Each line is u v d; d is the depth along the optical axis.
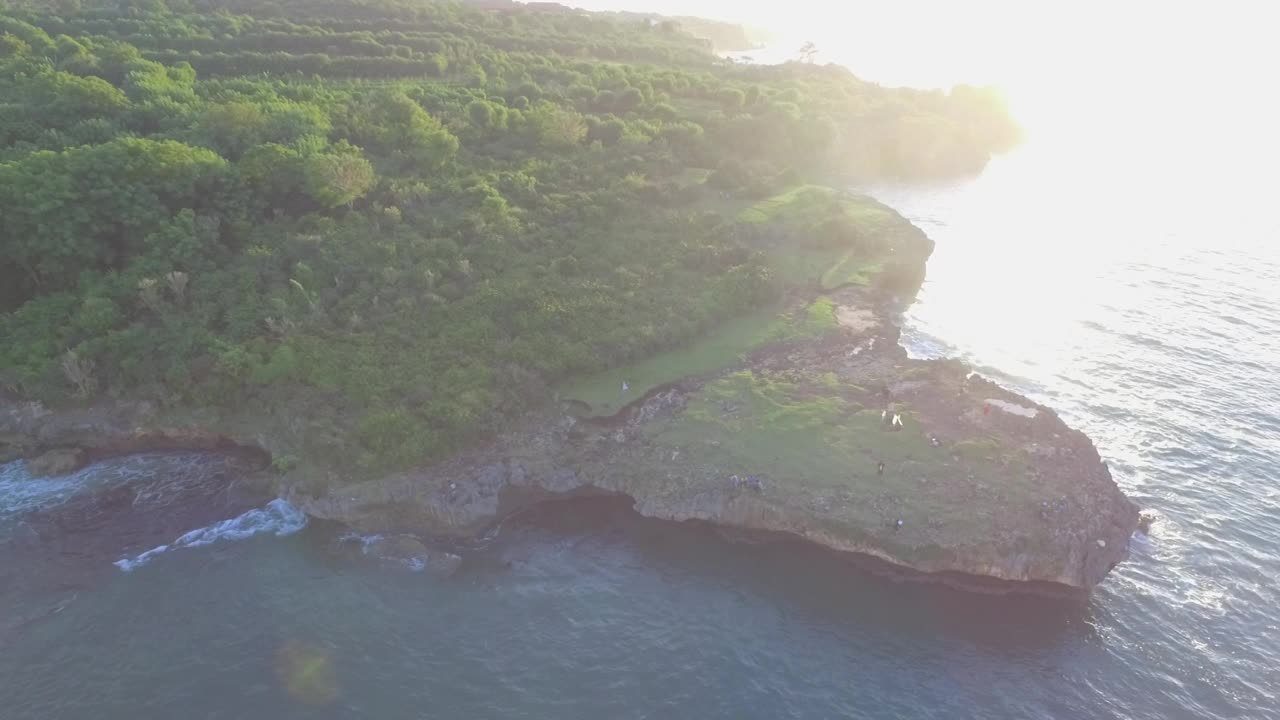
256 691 48.22
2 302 78.94
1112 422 78.25
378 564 58.72
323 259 82.56
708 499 63.59
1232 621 55.62
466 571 58.94
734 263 96.06
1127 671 51.78
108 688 48.03
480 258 87.12
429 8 185.25
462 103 123.62
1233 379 86.50
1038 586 57.69
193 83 115.50
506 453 67.69
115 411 70.81
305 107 103.75
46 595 54.62
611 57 188.25
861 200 128.88
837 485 63.22
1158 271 115.94
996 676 51.19
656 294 87.31
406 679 49.72
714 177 119.44
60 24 133.12
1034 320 99.56
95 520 61.84
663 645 53.00
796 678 50.69
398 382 70.56
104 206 77.50
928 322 97.81
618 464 67.50
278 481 65.12
